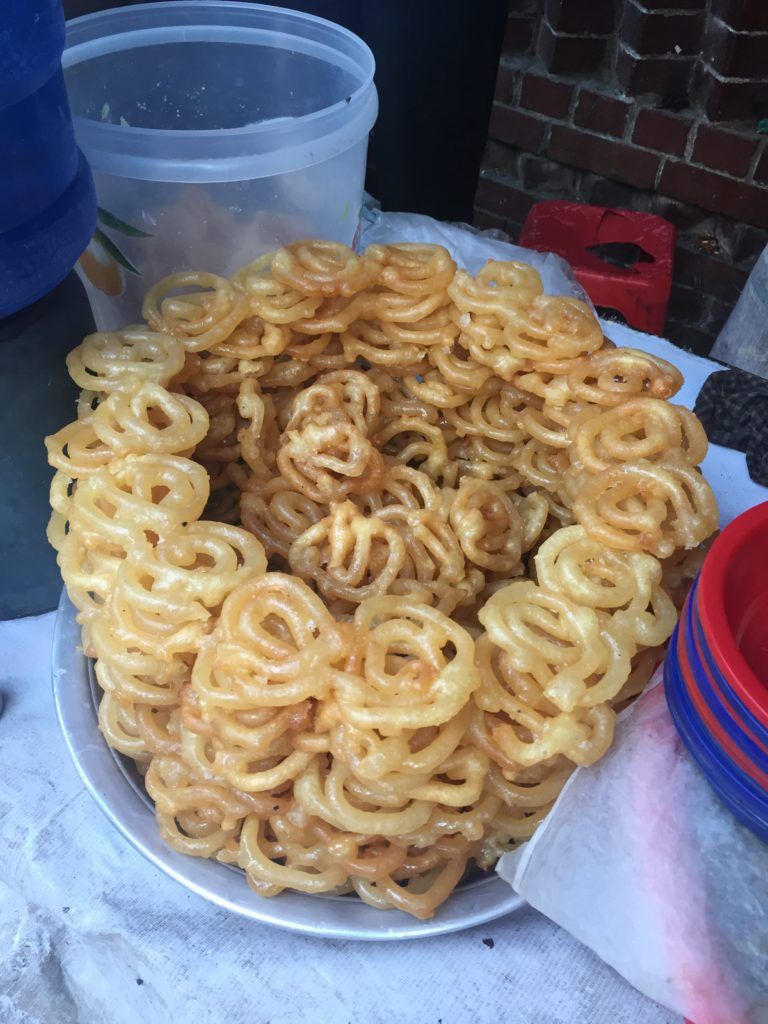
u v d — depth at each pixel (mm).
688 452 607
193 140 707
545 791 546
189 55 837
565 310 669
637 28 1399
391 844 546
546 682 514
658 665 583
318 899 569
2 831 642
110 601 540
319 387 697
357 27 1334
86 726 642
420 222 1140
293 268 673
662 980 489
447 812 544
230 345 690
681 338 1760
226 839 576
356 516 625
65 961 613
